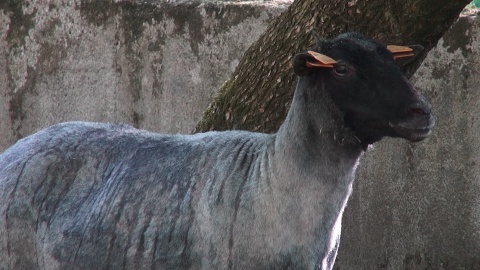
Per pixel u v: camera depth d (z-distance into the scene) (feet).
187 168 61.05
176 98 92.89
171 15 92.17
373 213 81.30
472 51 75.25
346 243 83.15
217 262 59.16
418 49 61.67
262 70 70.74
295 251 58.49
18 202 62.54
